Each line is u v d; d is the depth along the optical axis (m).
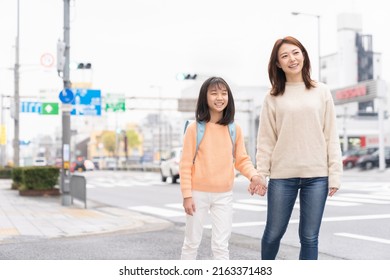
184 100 75.12
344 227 15.60
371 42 147.88
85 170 123.94
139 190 39.41
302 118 6.60
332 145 6.68
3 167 74.25
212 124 6.89
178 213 22.02
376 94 64.69
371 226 15.77
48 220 19.16
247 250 11.84
